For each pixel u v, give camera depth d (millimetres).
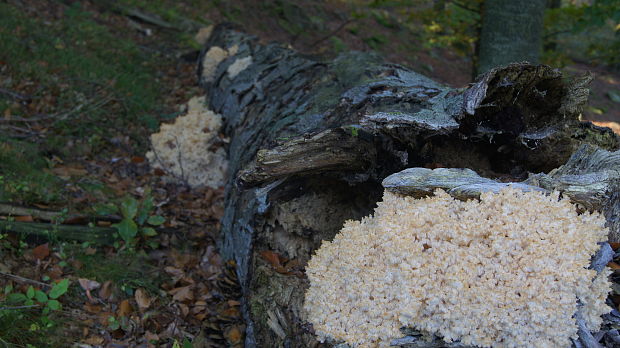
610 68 5004
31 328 1385
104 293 1548
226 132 2166
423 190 1312
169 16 3867
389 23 5074
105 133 2199
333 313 1289
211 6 4375
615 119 3775
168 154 2068
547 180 1297
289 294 1433
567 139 1439
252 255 1580
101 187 1898
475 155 1497
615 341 1212
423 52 4723
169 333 1518
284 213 1563
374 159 1463
